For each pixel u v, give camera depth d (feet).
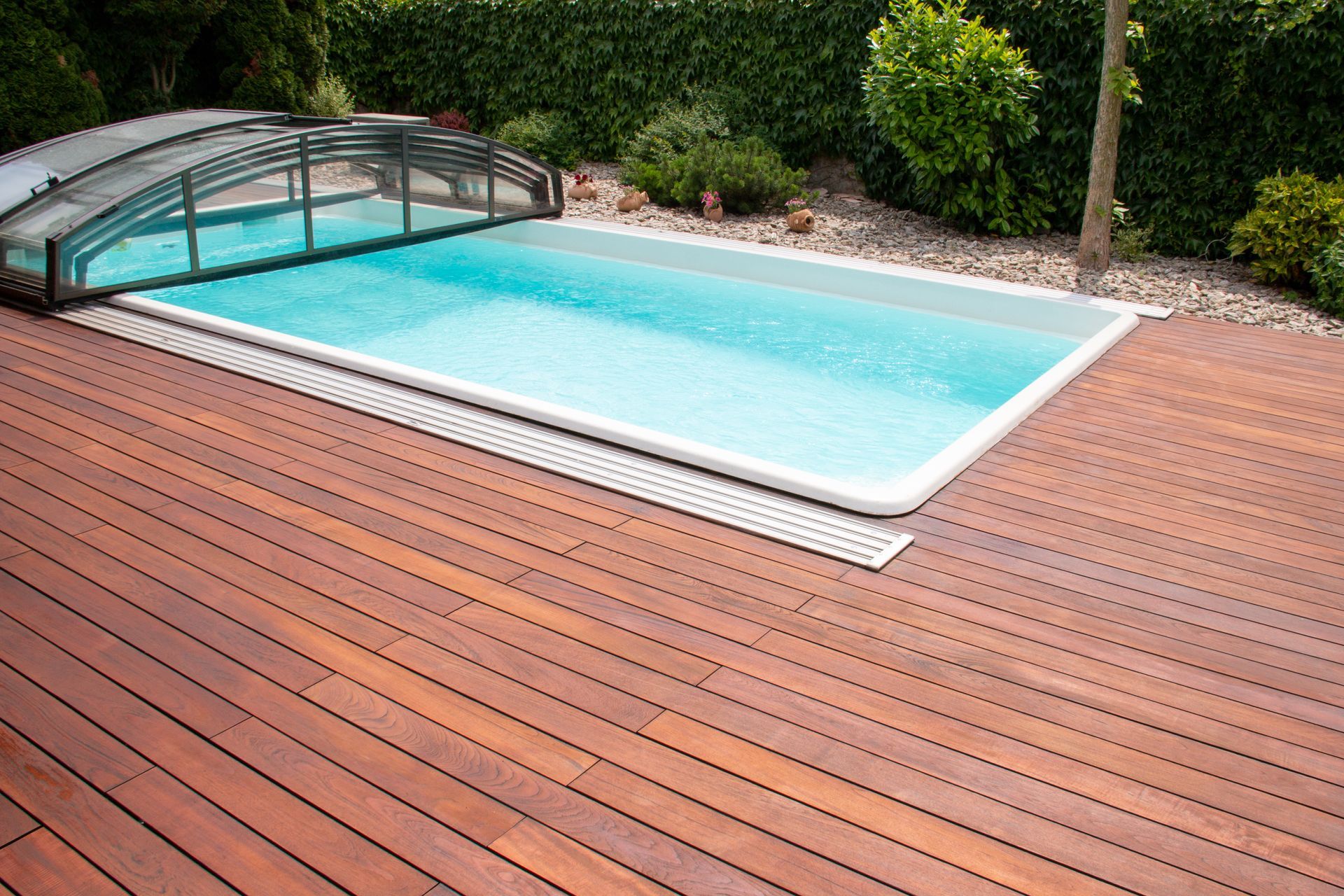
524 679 8.37
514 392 18.54
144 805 6.82
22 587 9.55
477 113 42.98
